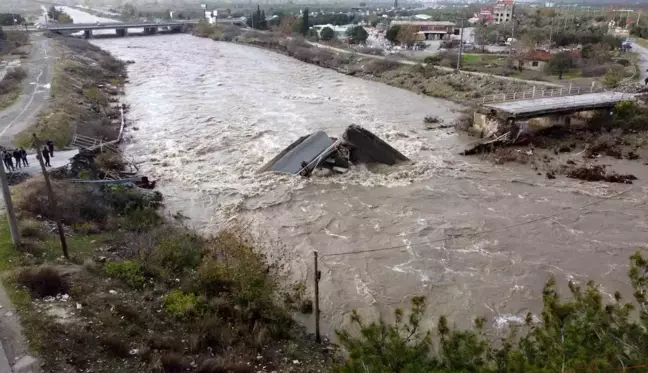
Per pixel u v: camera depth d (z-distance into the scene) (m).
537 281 24.66
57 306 18.77
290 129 50.19
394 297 23.42
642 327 11.37
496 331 20.98
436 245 28.12
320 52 99.44
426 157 42.62
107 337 17.52
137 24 142.38
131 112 56.97
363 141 39.75
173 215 31.69
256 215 31.80
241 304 21.19
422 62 84.75
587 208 32.69
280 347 19.34
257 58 101.75
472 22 178.12
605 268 25.77
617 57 83.81
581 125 49.81
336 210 32.50
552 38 105.25
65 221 27.12
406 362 12.27
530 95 54.72
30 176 31.88
